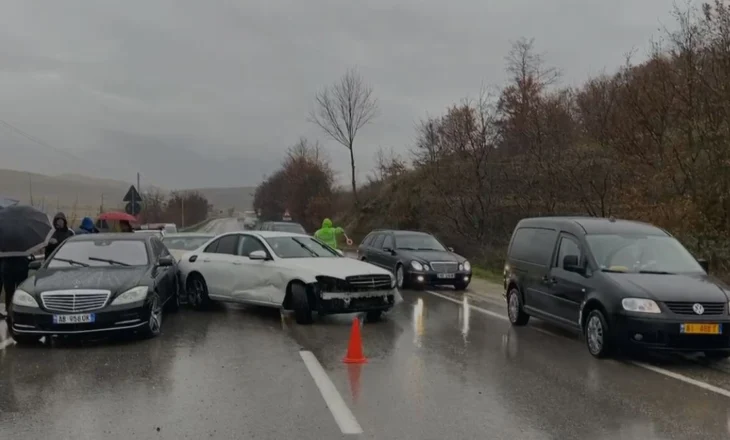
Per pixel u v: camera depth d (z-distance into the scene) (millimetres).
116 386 6398
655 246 8984
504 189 23656
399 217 32625
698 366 7543
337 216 51312
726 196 13672
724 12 13727
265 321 10578
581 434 5066
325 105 43812
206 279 11781
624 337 7559
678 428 5250
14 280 10688
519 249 10789
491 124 25297
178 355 7883
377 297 10375
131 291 8742
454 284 15570
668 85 14750
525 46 40875
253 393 6148
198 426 5172
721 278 12391
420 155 30656
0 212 10711
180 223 82938
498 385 6539
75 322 8289
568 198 19484
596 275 8359
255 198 105938
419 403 5859
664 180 14945
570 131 22453
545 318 9531
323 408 5672
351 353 7551
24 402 5844
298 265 10422
